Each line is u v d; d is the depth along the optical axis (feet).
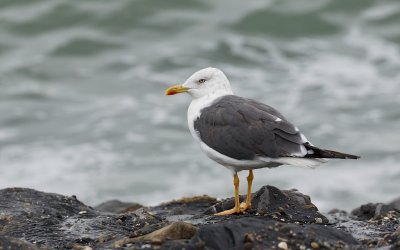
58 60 87.20
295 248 24.85
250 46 87.97
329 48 86.58
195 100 32.58
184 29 92.68
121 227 29.94
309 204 31.09
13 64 85.92
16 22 95.14
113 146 65.87
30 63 86.12
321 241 25.23
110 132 68.69
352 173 58.34
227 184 57.36
